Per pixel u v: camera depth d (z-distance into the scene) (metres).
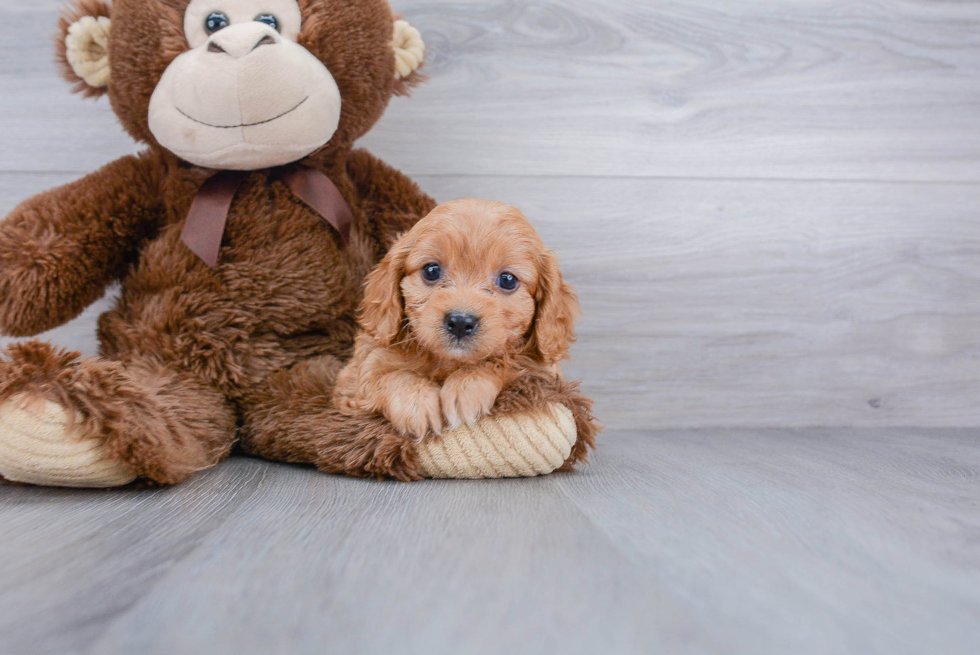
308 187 1.50
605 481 1.23
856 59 1.95
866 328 1.98
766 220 1.94
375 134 1.84
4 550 0.83
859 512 1.03
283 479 1.24
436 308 1.19
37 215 1.37
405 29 1.58
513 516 0.98
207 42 1.33
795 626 0.65
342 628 0.63
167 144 1.40
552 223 1.90
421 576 0.75
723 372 1.95
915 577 0.78
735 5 1.91
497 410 1.22
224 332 1.43
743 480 1.25
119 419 1.09
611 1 1.88
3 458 1.08
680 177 1.92
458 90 1.85
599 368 1.92
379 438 1.23
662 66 1.90
